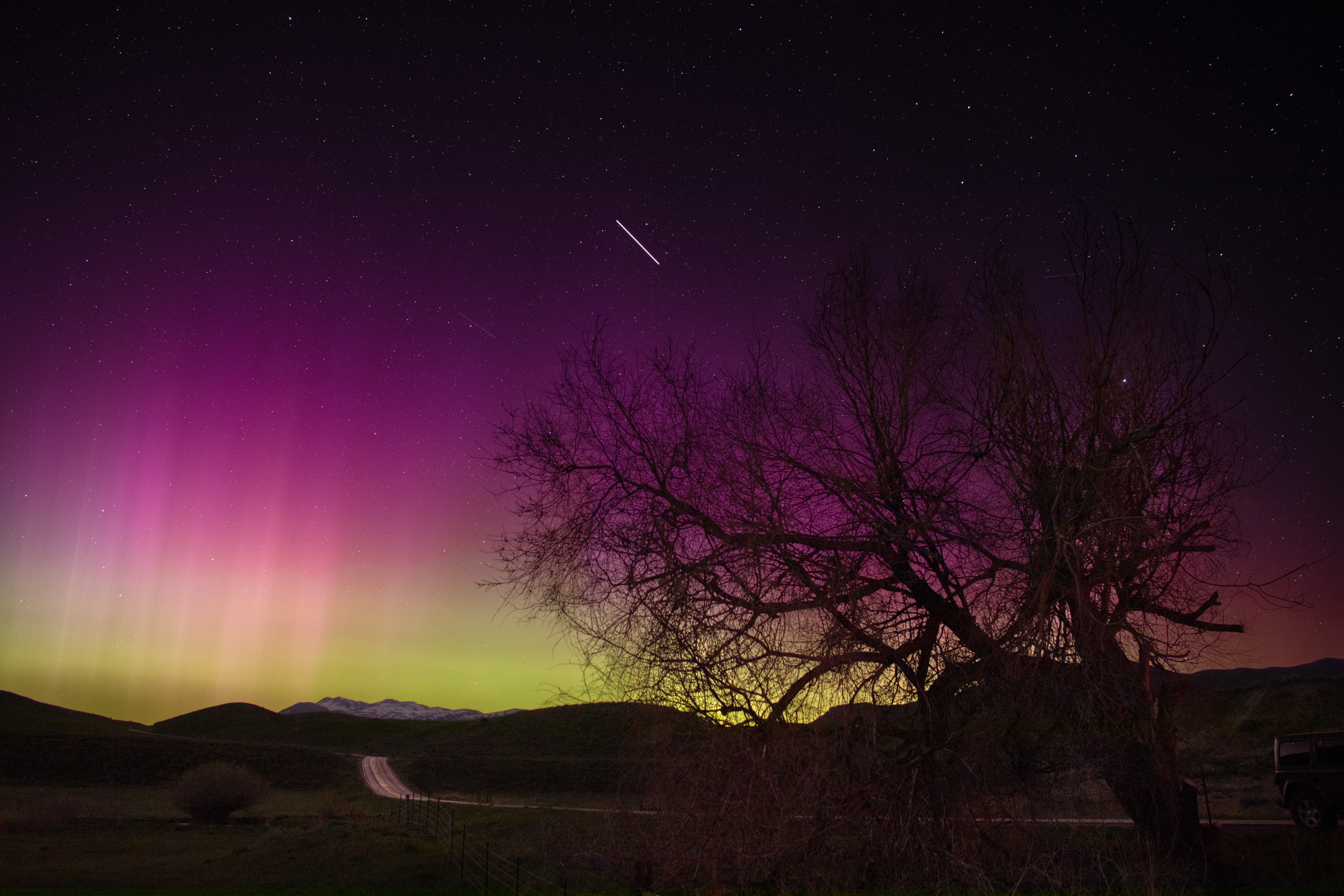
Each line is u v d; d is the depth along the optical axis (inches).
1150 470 418.6
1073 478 419.2
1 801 2078.0
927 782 410.9
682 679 432.1
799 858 402.3
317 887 642.8
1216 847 424.5
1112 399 429.7
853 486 448.5
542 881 470.6
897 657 426.6
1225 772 903.1
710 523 458.6
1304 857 434.0
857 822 402.9
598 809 441.7
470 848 833.5
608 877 430.6
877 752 419.8
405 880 657.0
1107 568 403.9
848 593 427.5
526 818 956.0
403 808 1785.2
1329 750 565.0
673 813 412.8
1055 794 413.4
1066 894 375.6
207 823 1572.3
